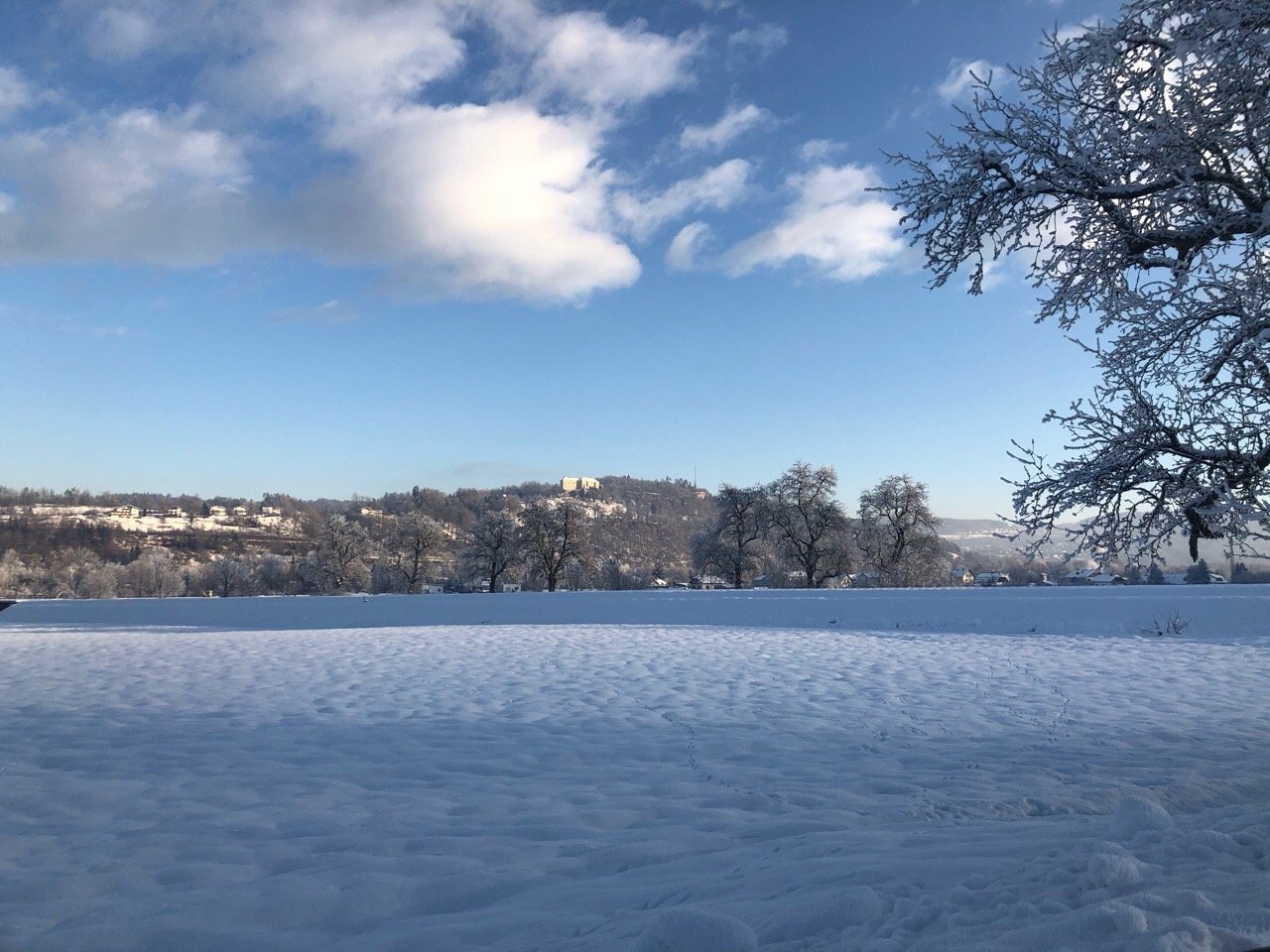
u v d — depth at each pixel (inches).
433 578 3336.6
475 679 607.5
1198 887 138.8
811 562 2539.4
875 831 229.0
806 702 491.8
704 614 1154.0
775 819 253.3
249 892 198.2
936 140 266.7
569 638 928.3
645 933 137.4
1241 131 220.8
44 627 1212.5
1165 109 221.3
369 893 195.8
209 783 312.8
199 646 900.0
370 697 529.7
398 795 293.6
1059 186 242.4
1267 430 217.2
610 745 379.2
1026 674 596.4
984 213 263.4
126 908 189.9
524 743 385.4
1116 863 147.9
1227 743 361.4
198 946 168.4
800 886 171.5
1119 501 231.5
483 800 285.6
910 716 442.9
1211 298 223.8
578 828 250.7
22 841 244.4
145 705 506.0
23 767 342.3
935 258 280.4
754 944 133.7
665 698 512.4
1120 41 229.6
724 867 200.4
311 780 316.5
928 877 167.0
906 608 1079.0
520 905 181.9
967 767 324.8
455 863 218.7
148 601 1477.6
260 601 1407.5
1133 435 223.1
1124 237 244.4
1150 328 235.3
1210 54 208.4
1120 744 363.6
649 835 239.8
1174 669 611.2
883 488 2464.3
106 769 338.0
